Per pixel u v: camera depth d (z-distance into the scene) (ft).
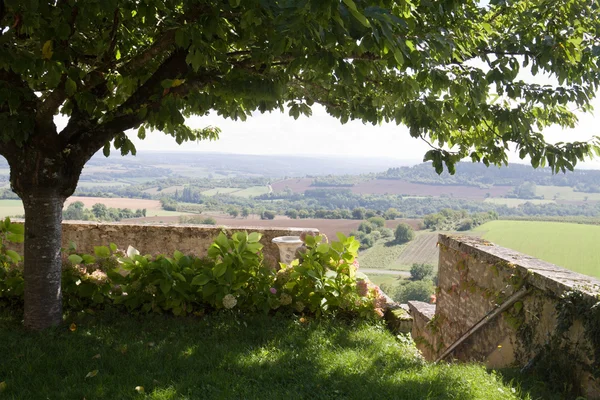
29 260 17.60
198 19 14.11
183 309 20.01
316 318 20.90
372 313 21.45
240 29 15.14
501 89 17.74
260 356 15.85
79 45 17.13
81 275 20.57
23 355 14.73
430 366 15.81
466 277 20.27
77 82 16.34
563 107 22.07
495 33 18.66
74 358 14.84
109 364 14.53
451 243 21.70
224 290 19.94
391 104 19.11
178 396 12.46
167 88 15.87
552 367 13.85
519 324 15.97
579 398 12.09
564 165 18.84
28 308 17.65
